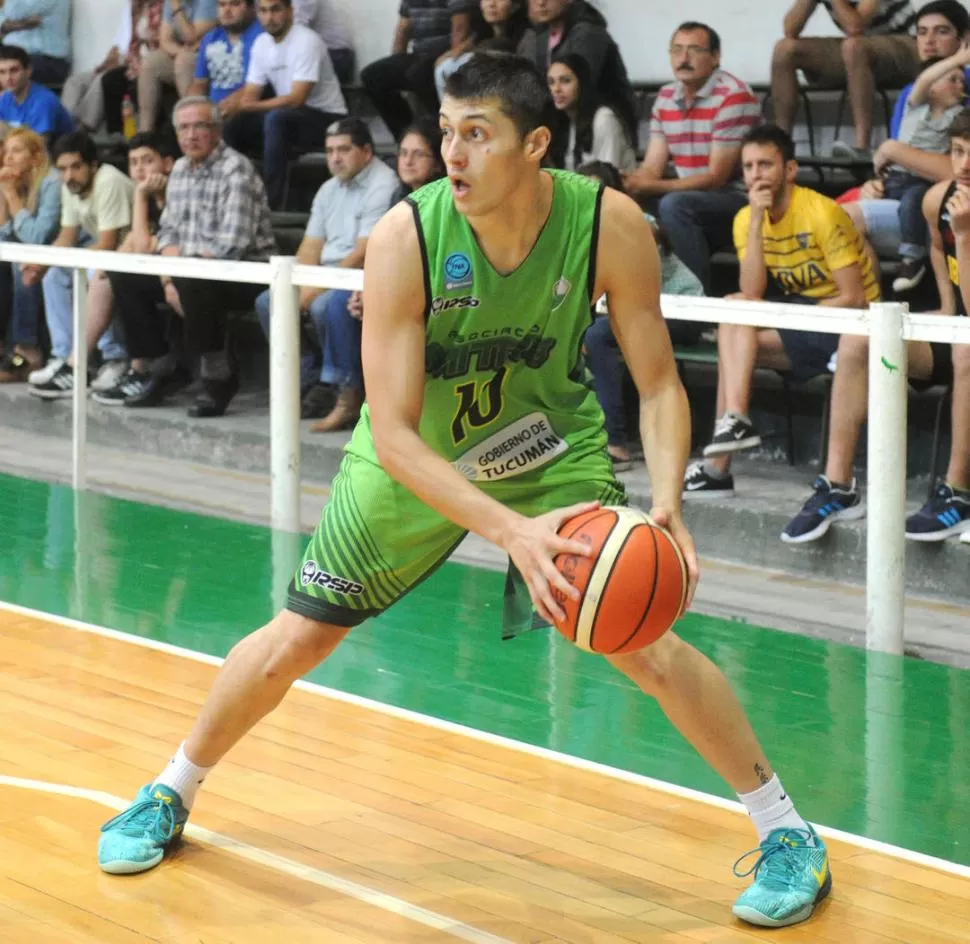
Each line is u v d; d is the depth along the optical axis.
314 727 4.50
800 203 7.07
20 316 10.54
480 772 4.15
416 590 6.21
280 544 6.96
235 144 10.61
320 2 11.02
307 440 8.67
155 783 3.51
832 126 9.30
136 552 6.81
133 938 3.10
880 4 8.59
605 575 2.80
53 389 10.12
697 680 3.21
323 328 8.69
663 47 9.95
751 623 5.93
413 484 3.01
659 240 7.90
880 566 5.42
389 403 3.05
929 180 7.32
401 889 3.38
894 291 7.36
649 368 3.22
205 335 9.34
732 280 8.73
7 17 12.99
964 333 5.07
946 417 7.42
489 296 3.07
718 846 3.66
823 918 3.27
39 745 4.31
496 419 3.26
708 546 7.12
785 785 4.15
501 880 3.44
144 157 9.78
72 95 12.49
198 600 6.03
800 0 8.64
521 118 2.88
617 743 4.42
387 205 8.71
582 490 3.29
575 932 3.18
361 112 11.19
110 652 5.30
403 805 3.89
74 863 3.48
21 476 8.89
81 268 7.87
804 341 7.04
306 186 11.09
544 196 3.05
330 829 3.72
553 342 3.18
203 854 3.55
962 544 6.32
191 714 4.62
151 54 11.50
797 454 8.05
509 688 4.95
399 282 3.03
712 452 7.02
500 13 9.24
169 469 9.16
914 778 4.21
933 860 3.60
